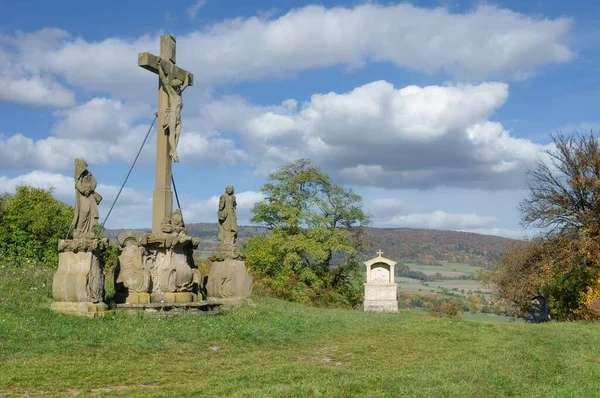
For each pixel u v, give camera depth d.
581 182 36.66
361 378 12.33
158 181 20.47
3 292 17.58
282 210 50.19
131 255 18.95
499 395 12.04
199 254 47.12
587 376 14.52
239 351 15.91
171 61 21.19
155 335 15.99
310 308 28.36
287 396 10.57
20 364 11.92
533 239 38.78
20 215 45.56
